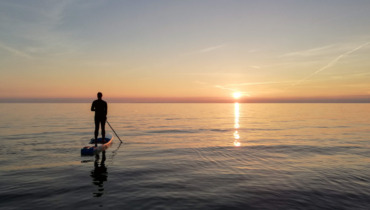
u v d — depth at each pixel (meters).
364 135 14.17
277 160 7.44
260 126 20.97
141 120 29.22
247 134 14.78
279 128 18.98
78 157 7.72
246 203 3.96
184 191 4.55
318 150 9.22
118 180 5.25
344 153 8.63
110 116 39.12
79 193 4.39
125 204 3.88
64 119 28.55
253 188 4.74
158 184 4.98
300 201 4.07
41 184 4.91
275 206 3.85
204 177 5.54
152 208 3.72
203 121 27.78
